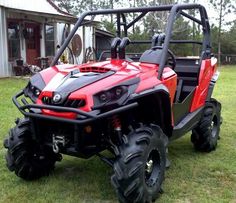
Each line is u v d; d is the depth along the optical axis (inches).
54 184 147.4
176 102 168.9
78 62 719.1
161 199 135.2
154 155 133.0
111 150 130.7
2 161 171.6
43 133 135.1
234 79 607.2
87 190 142.1
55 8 711.7
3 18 557.3
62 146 129.5
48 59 625.3
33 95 136.3
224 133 229.1
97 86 122.8
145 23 985.5
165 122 142.5
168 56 159.0
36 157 147.8
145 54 148.1
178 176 156.9
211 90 194.4
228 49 1354.6
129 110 127.8
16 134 141.6
